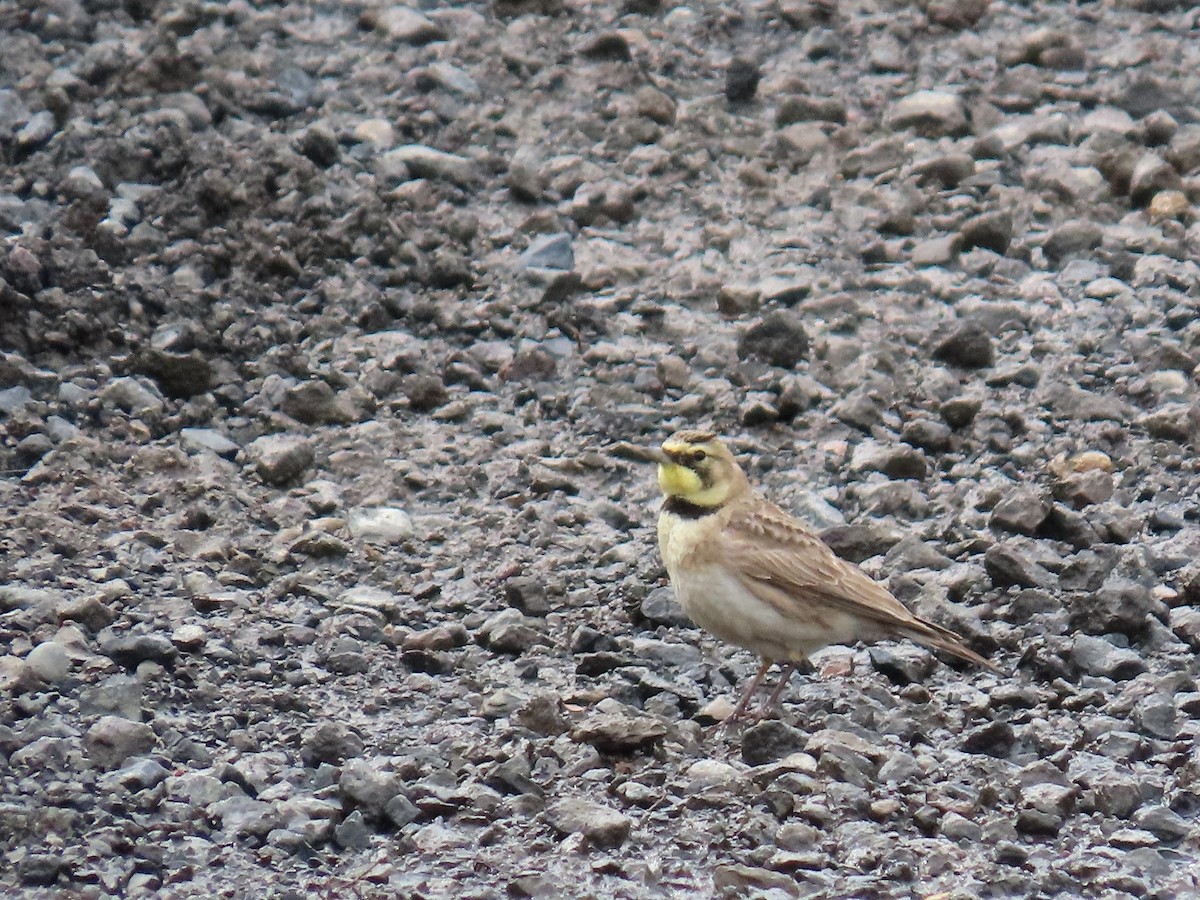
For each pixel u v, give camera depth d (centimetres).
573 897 900
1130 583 1195
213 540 1273
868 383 1498
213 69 1800
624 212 1709
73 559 1230
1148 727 1076
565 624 1210
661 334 1575
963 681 1152
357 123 1792
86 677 1074
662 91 1888
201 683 1085
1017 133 1839
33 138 1667
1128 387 1506
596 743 1031
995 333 1583
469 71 1891
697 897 906
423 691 1113
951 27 2019
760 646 1093
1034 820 968
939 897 906
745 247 1683
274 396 1474
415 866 927
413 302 1590
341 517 1335
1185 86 1912
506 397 1506
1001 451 1441
